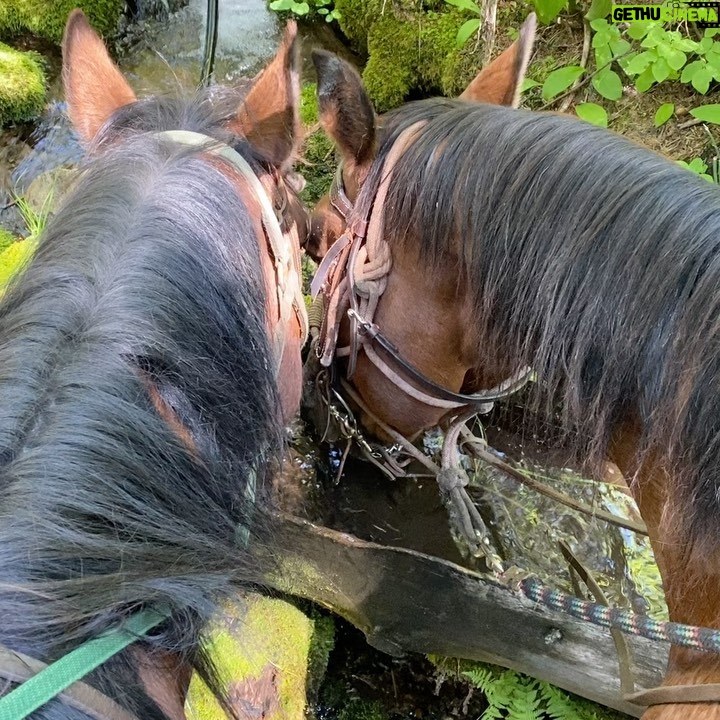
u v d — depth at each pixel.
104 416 0.69
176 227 0.83
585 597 1.55
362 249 1.27
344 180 1.31
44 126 2.78
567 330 1.00
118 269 0.78
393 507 1.72
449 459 1.56
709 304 0.90
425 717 1.65
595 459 1.05
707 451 0.90
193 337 0.79
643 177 0.99
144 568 0.66
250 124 1.05
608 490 1.71
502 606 1.49
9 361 0.72
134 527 0.68
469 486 1.74
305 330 1.19
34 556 0.61
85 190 0.89
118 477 0.67
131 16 3.06
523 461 1.74
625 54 2.21
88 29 1.13
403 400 1.44
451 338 1.29
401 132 1.22
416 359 1.34
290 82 1.02
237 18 3.05
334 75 1.16
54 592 0.60
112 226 0.82
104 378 0.70
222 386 0.82
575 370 1.00
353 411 1.58
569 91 2.34
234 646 1.41
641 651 1.38
